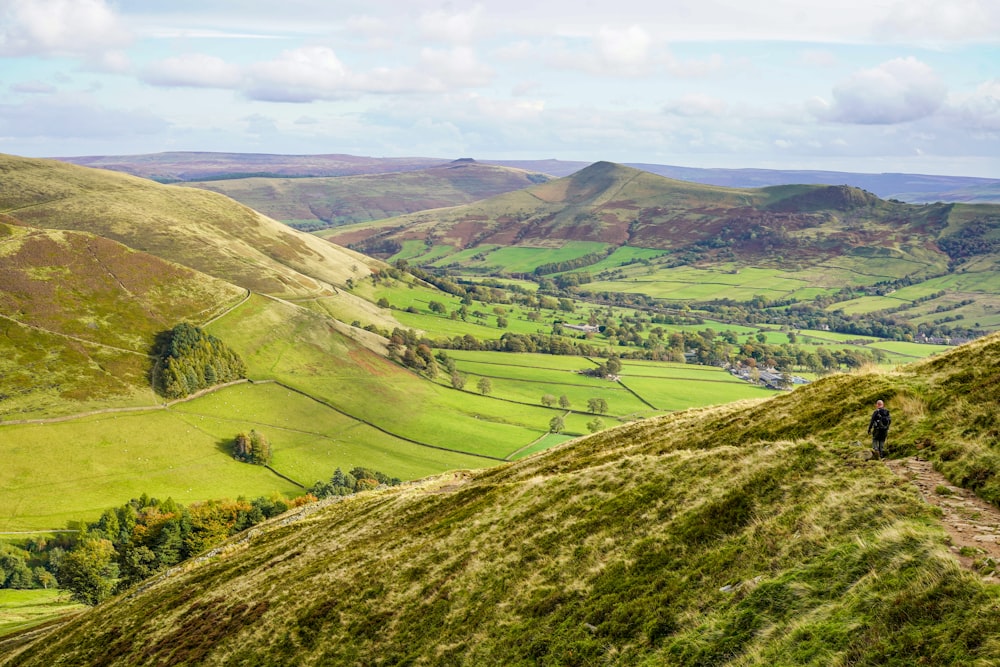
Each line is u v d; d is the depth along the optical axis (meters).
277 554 54.56
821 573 18.11
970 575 14.71
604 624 21.50
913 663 13.20
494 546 33.56
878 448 25.23
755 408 43.94
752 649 16.42
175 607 48.06
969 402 26.53
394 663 26.89
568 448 58.72
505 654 23.05
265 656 32.53
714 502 26.41
